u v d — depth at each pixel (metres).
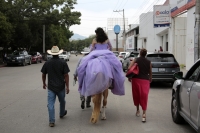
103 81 6.33
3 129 6.29
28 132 6.07
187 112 5.80
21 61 32.00
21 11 37.81
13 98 10.23
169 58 13.16
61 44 63.28
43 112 7.93
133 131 6.16
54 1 40.53
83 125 6.64
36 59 39.41
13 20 34.56
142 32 43.31
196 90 5.16
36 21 39.78
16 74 20.78
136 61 7.20
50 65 6.62
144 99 7.04
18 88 12.97
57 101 9.61
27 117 7.38
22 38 37.56
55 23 42.00
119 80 6.85
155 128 6.41
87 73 6.49
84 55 8.02
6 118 7.27
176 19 27.34
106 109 8.51
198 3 14.32
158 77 12.80
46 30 50.38
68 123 6.82
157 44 40.00
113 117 7.47
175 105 6.89
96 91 6.35
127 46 68.06
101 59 6.60
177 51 27.48
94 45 7.05
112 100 10.06
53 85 6.60
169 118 7.39
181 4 24.41
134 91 7.31
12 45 38.44
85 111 8.12
